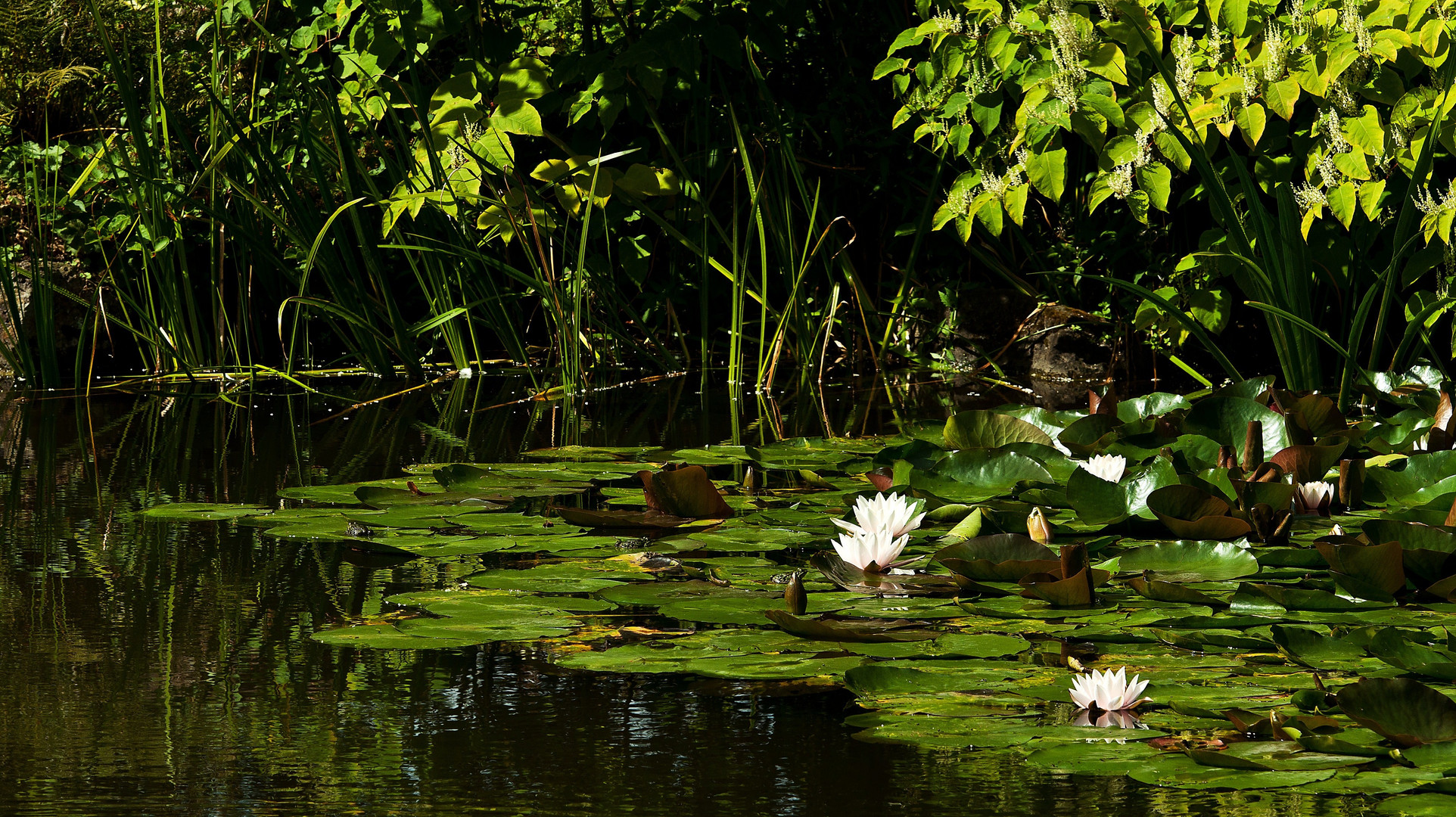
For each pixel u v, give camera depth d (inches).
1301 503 193.9
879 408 336.5
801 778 99.7
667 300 424.8
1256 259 329.7
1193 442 215.0
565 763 102.3
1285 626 133.6
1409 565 149.6
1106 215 406.0
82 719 112.0
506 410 332.8
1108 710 111.0
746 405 343.9
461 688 121.6
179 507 202.5
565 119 433.1
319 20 411.2
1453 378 344.5
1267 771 97.4
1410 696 103.4
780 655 127.8
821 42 450.3
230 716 113.0
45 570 165.5
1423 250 313.6
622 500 210.7
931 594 153.5
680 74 415.5
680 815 92.0
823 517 192.9
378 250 417.4
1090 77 319.3
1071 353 402.0
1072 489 186.5
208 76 453.7
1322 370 329.4
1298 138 335.6
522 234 390.3
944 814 92.7
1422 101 292.8
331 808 92.7
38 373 393.7
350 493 211.6
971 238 431.8
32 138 459.2
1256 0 301.7
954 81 360.2
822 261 437.7
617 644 134.4
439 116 388.2
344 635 135.3
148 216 403.2
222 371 407.2
